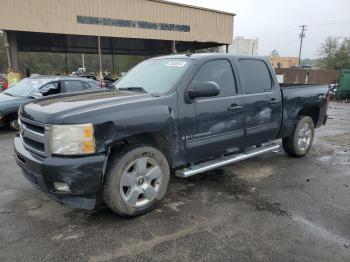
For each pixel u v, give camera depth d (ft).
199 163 14.40
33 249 9.82
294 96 18.37
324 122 21.71
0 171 17.01
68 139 10.04
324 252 9.86
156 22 71.61
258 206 13.06
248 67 16.12
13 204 12.94
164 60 15.34
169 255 9.62
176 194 14.15
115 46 100.94
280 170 17.76
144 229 11.09
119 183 11.22
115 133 10.71
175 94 12.63
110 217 11.92
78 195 10.46
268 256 9.62
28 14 57.41
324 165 18.92
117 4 65.92
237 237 10.66
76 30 62.59
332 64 171.32
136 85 14.48
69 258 9.40
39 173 10.34
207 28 79.61
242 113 15.21
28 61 149.69
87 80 31.73
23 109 12.12
